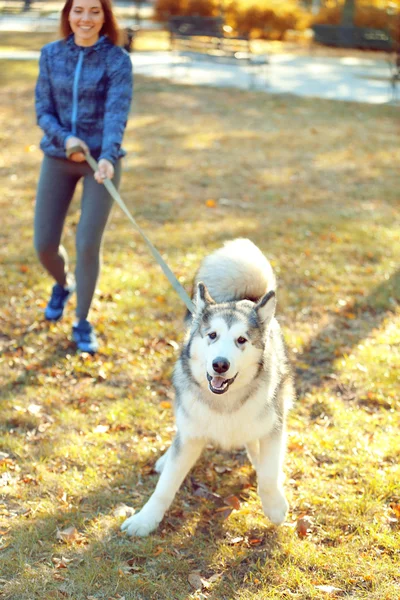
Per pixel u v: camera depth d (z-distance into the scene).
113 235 7.83
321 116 14.55
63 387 5.01
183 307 6.25
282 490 3.71
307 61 23.20
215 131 12.94
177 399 3.58
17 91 15.32
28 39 24.08
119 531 3.57
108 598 3.13
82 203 5.29
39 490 3.87
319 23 28.95
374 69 21.91
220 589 3.21
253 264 3.89
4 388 4.93
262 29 28.28
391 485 3.93
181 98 15.69
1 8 34.12
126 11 36.50
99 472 4.05
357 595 3.19
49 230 5.39
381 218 8.79
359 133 13.24
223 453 4.33
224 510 3.77
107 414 4.64
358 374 5.30
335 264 7.34
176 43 23.42
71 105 5.14
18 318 5.92
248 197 9.41
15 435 4.41
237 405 3.40
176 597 3.15
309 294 6.61
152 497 3.63
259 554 3.45
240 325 3.29
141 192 9.38
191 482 4.02
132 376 5.17
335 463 4.18
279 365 3.69
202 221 8.41
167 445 4.35
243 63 18.08
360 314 6.35
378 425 4.64
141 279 6.74
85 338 5.50
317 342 5.79
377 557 3.42
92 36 5.04
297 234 8.08
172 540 3.52
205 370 3.32
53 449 4.23
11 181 9.61
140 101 15.12
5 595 3.13
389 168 11.08
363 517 3.69
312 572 3.34
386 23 27.38
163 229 8.09
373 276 7.10
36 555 3.39
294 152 11.77
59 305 5.90
